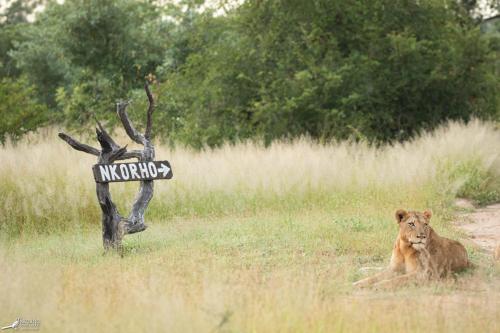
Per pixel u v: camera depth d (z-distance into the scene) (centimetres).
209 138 3100
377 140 3112
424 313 1001
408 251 1264
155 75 3881
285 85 3138
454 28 3456
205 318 898
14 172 1970
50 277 1105
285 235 1620
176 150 2433
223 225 1797
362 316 969
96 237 1748
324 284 1165
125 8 3919
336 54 3200
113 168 1548
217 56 3269
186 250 1513
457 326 959
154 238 1686
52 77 4378
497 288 1202
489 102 3503
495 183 2502
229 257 1439
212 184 2106
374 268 1353
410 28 3334
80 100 3450
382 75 3203
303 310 954
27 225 1880
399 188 2175
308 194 2138
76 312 941
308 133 3011
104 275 1230
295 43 3197
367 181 2214
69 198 1934
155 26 3941
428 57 3281
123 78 3884
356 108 3155
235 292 1070
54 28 4028
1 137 2722
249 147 2492
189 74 3319
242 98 3231
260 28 3275
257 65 3244
